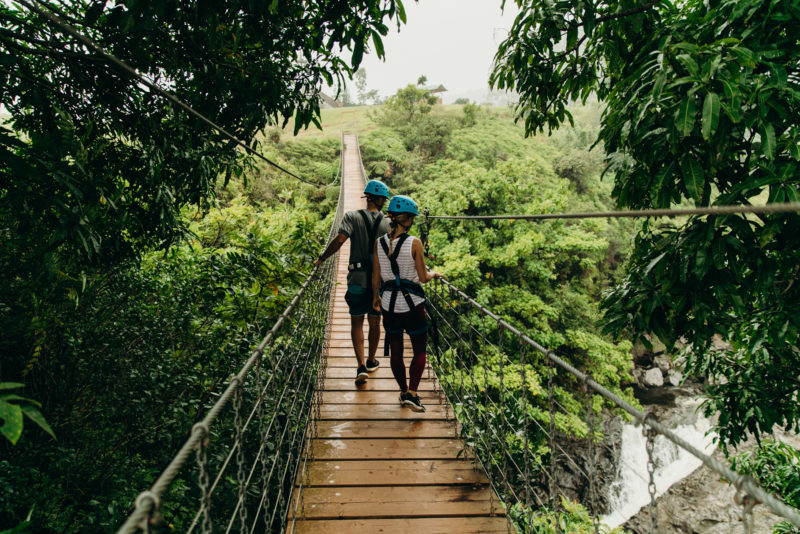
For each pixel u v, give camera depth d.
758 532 9.87
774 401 3.48
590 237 15.33
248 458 3.18
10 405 0.90
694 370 4.14
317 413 3.44
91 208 2.12
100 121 2.71
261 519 2.94
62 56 2.34
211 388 3.70
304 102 3.03
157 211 3.24
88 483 3.09
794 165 2.04
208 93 2.81
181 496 3.09
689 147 2.21
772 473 4.00
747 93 2.06
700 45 2.36
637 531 10.76
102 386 3.66
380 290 3.14
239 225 8.50
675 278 2.37
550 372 1.71
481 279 14.78
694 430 14.07
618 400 1.27
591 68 3.38
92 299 3.74
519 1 3.38
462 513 2.43
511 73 3.67
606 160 3.04
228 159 3.50
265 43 2.74
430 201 15.41
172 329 4.17
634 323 2.59
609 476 12.11
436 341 3.42
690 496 11.42
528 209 15.33
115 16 1.74
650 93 2.30
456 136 29.77
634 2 2.76
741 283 2.40
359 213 3.62
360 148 30.34
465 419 3.08
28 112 2.49
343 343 5.14
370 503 2.48
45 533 2.70
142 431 3.56
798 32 2.14
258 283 4.02
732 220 2.15
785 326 2.38
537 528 2.58
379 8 2.47
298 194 19.22
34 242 2.14
